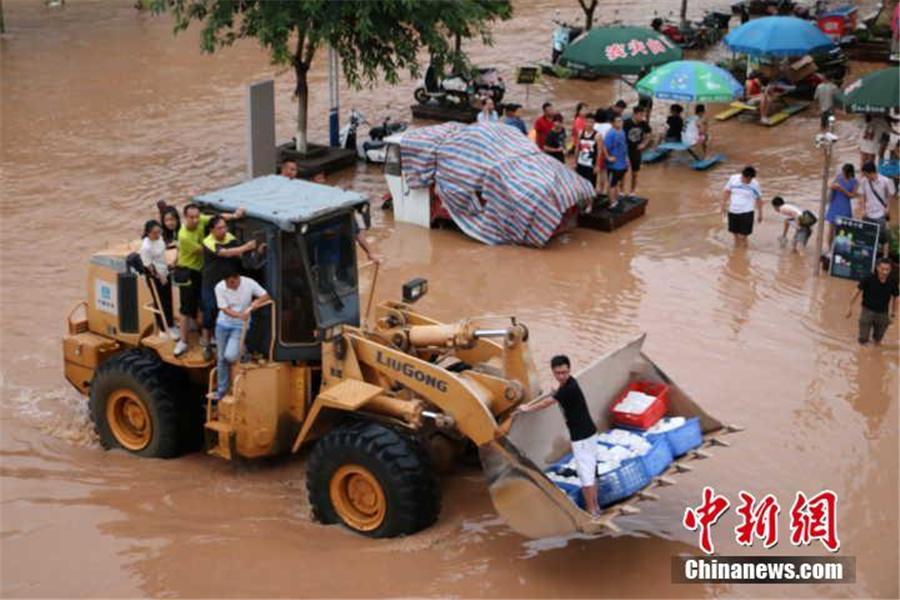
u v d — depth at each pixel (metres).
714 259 16.81
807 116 25.11
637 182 20.66
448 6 20.50
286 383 10.57
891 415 12.03
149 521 10.13
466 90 24.44
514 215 17.25
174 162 21.53
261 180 11.23
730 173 21.12
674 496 10.48
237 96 26.78
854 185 16.33
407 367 9.90
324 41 19.34
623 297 15.37
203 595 8.99
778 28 23.45
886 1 30.42
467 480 10.82
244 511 10.31
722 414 12.02
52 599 8.98
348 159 21.67
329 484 9.90
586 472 9.03
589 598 8.92
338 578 9.21
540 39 32.47
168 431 11.09
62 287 15.55
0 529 9.98
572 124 23.92
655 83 21.06
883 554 9.55
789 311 14.85
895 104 19.17
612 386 10.05
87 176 20.64
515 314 14.80
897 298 14.44
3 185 20.09
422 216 18.38
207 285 10.47
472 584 9.12
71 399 12.50
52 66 29.81
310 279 10.30
